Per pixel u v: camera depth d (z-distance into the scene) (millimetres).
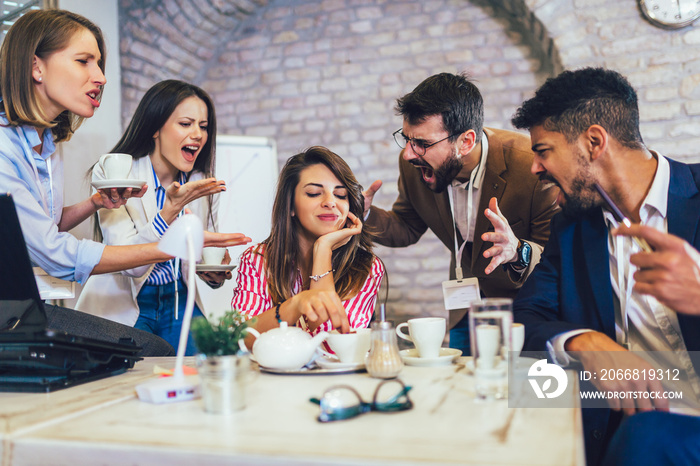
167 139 2061
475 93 1892
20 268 1023
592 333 1057
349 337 1095
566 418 727
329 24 3906
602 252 1251
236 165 3150
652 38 3152
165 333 2080
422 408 788
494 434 663
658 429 918
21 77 1516
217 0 3729
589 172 1235
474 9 3641
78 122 1781
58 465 666
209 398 784
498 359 826
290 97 3971
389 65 3791
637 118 1229
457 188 2113
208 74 4129
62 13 1595
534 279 1355
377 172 3809
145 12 3598
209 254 1923
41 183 1675
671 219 1174
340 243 1510
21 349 997
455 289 1935
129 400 891
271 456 599
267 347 1052
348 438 654
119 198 1696
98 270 1533
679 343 1182
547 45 3387
